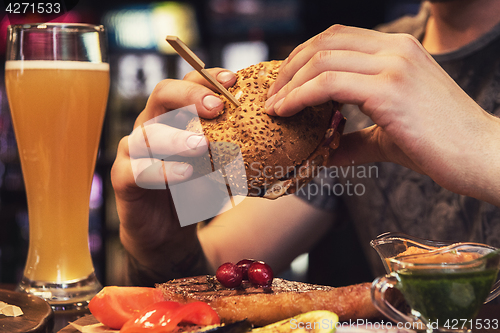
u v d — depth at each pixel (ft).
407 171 3.28
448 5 3.26
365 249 3.53
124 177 2.23
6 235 5.84
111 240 5.96
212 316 1.88
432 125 2.07
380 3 5.80
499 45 3.13
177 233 2.50
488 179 2.10
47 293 2.18
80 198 2.22
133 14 6.41
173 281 2.17
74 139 2.17
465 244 1.94
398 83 2.02
